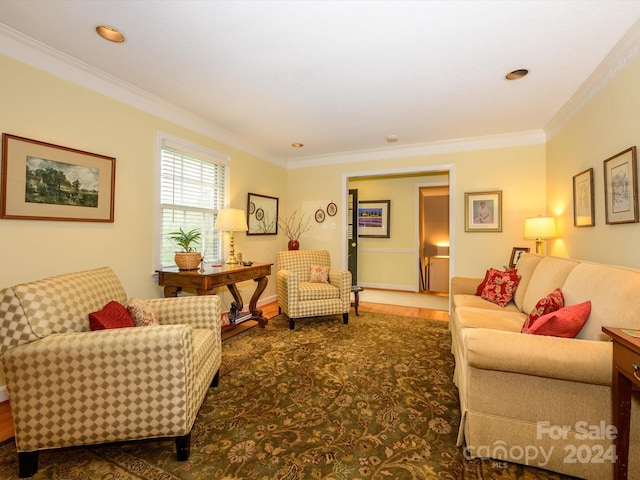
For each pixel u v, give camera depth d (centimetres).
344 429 171
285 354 278
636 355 104
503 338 137
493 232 396
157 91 275
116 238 265
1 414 184
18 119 203
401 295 564
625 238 209
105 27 188
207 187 369
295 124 356
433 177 594
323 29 189
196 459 148
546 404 137
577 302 170
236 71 239
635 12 173
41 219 214
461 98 286
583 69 234
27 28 190
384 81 254
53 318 146
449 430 170
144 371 143
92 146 246
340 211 489
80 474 139
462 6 169
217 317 214
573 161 293
